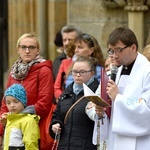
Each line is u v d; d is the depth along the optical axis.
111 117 11.35
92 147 12.05
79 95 12.26
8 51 22.33
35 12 20.58
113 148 11.30
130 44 11.05
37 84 13.34
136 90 11.07
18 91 12.69
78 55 13.45
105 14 17.66
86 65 12.26
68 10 18.14
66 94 12.33
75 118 12.09
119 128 11.00
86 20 17.92
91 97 11.08
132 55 11.13
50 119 13.23
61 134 12.20
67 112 12.19
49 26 20.03
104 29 17.70
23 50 13.42
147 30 17.16
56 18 19.92
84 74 12.24
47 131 13.16
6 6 22.59
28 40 13.42
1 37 22.69
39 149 13.06
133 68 11.16
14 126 12.53
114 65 11.18
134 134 10.97
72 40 14.52
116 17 17.56
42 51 20.03
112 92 11.07
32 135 12.47
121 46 11.02
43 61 13.45
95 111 11.44
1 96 22.39
